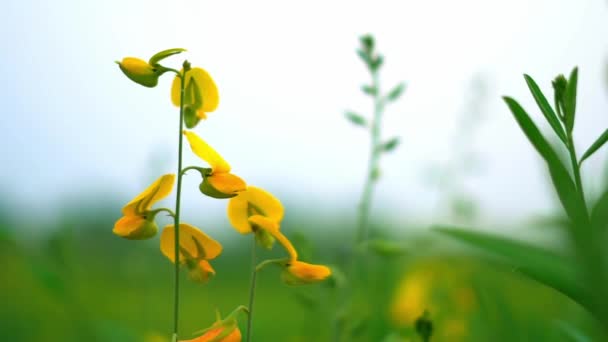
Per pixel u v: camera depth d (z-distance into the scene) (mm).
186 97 568
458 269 988
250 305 542
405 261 1021
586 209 447
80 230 1188
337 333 782
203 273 554
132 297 1132
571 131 486
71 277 922
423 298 931
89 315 910
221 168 541
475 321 921
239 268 1448
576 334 590
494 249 479
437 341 899
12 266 1099
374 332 899
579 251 388
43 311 1088
